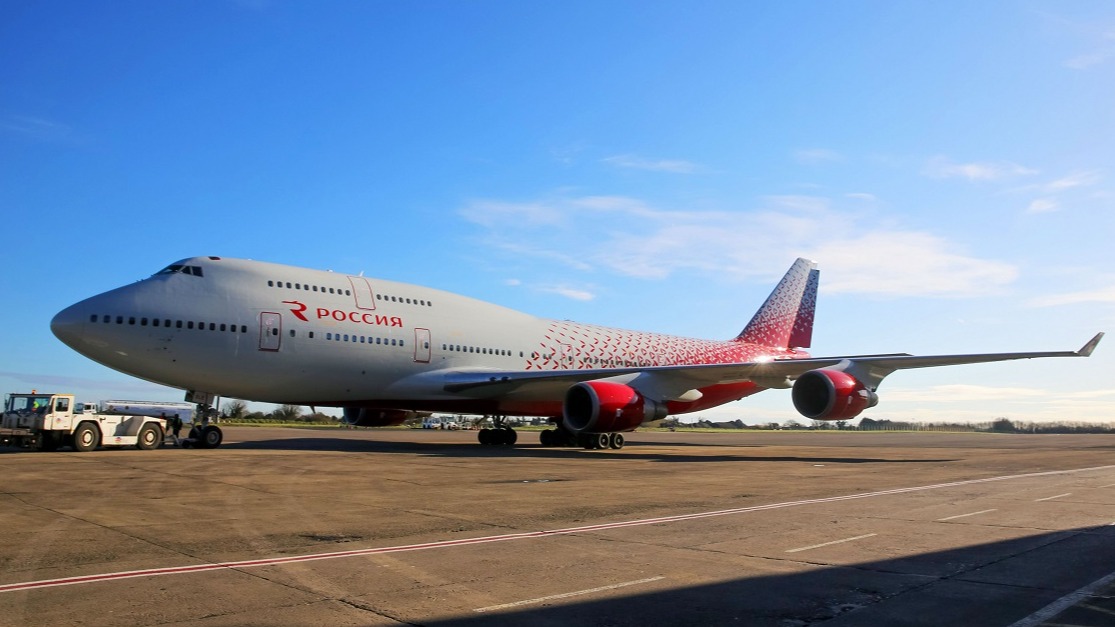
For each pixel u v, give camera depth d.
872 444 45.06
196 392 24.30
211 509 10.54
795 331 42.22
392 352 26.66
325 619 5.43
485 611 5.71
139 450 22.67
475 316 29.98
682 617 5.65
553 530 9.32
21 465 17.02
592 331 34.09
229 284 23.95
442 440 37.28
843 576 7.02
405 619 5.47
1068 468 21.09
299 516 10.07
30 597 5.89
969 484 15.87
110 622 5.27
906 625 5.53
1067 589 6.59
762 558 7.79
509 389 28.25
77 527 8.95
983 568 7.41
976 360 23.61
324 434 43.41
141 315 22.22
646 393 26.91
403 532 9.00
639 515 10.69
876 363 25.48
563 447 30.92
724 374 26.72
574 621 5.50
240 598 5.95
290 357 24.41
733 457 25.72
